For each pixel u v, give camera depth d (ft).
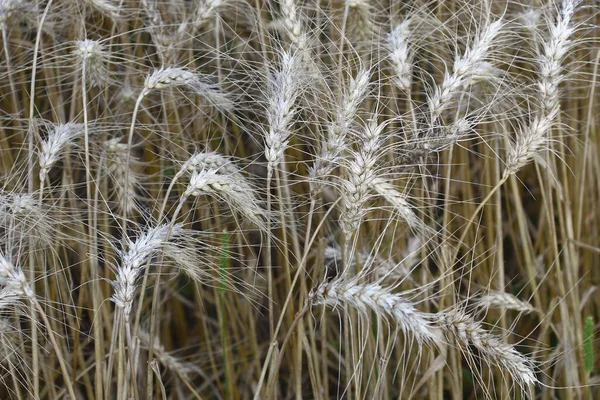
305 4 4.11
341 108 3.58
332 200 4.11
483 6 3.92
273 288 4.12
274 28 3.96
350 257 3.56
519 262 4.21
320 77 3.71
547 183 3.94
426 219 4.01
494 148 4.05
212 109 4.07
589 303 4.20
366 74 3.56
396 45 3.71
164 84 3.64
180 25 3.92
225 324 4.03
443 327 3.49
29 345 3.93
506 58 4.09
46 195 3.91
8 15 3.91
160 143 4.19
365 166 3.45
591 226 4.23
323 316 3.77
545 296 4.10
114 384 3.99
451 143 3.63
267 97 3.67
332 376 4.24
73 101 3.90
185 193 3.50
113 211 4.05
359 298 3.46
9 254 3.48
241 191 3.57
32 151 3.70
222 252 3.68
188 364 4.13
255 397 3.58
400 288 3.97
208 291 4.42
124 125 4.06
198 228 4.12
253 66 4.12
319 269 3.81
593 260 4.23
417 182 3.96
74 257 4.10
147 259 3.50
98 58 3.82
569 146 4.18
